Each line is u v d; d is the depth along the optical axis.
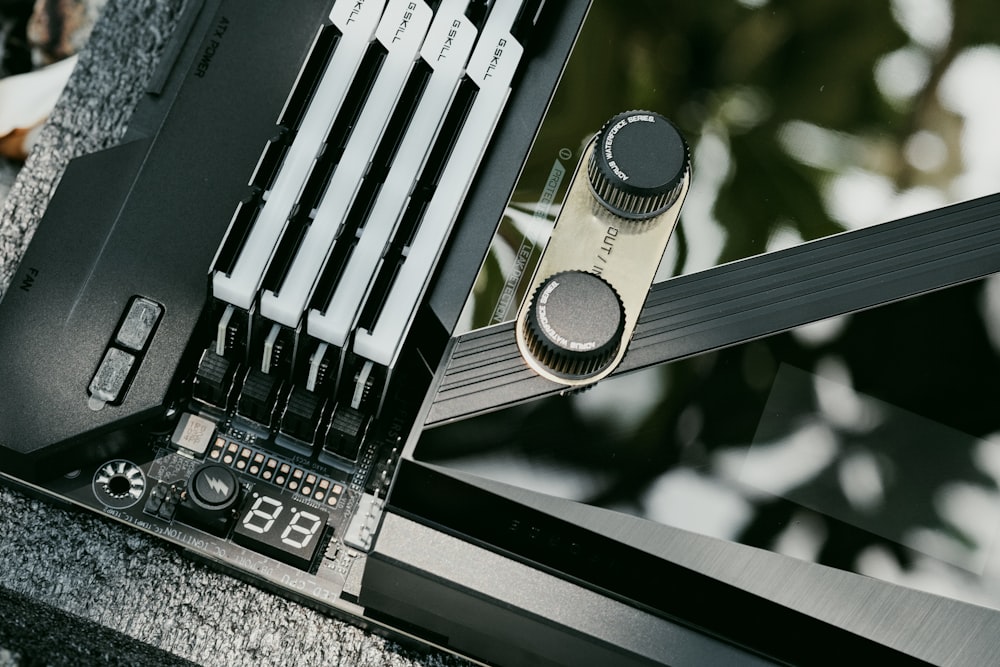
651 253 0.40
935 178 0.41
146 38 0.47
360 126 0.40
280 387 0.41
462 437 0.39
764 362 0.39
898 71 0.41
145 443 0.41
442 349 0.40
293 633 0.42
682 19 0.42
